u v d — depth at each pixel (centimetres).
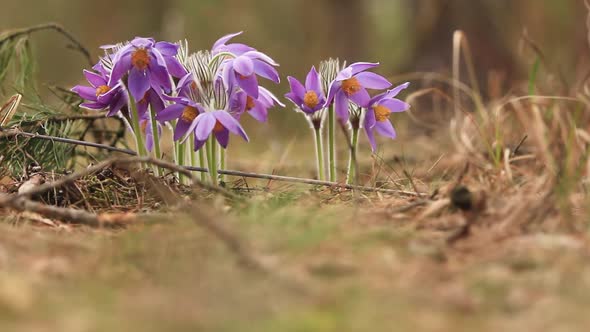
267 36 636
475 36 434
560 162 351
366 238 331
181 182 356
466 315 317
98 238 335
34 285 321
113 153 371
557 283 321
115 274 325
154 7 755
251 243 329
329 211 341
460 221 337
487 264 326
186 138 352
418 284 322
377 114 356
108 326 307
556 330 307
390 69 495
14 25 743
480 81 431
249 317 316
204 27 641
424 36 438
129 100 354
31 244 331
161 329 305
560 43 493
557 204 338
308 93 356
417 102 425
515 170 363
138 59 351
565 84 382
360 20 623
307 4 631
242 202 343
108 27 754
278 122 483
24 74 376
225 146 352
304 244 328
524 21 489
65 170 358
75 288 321
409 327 311
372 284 321
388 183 361
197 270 324
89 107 355
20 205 339
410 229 335
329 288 321
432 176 370
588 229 334
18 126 360
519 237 332
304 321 313
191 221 335
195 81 352
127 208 350
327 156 362
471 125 382
